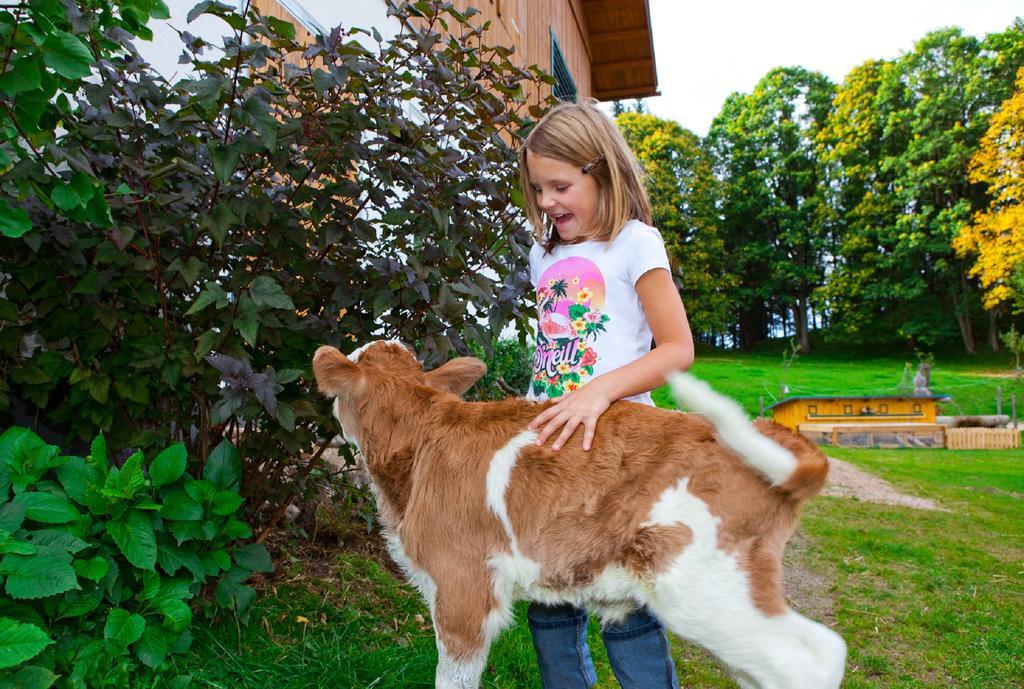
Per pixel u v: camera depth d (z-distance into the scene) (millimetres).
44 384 2918
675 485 1925
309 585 3689
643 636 2271
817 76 46562
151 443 3008
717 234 46625
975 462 12781
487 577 2127
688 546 1871
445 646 2141
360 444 2492
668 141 42719
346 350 3246
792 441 1999
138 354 2828
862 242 40531
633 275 2330
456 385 2682
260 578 3641
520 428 2203
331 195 3051
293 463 3414
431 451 2271
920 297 41219
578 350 2404
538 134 2443
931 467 11695
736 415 1857
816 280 43688
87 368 2908
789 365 32938
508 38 12484
